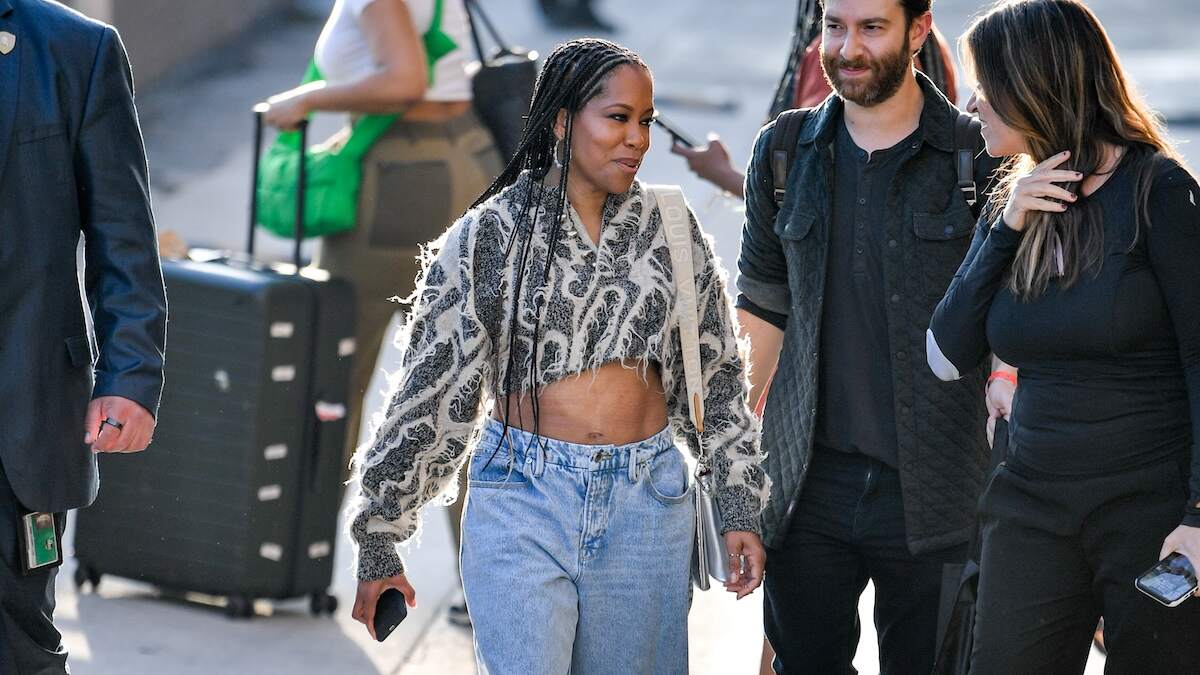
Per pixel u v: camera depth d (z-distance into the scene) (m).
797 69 19.25
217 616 21.45
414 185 22.23
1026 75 12.80
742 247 16.48
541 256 13.11
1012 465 13.30
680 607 13.59
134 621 21.08
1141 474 12.69
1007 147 13.25
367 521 13.73
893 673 15.99
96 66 13.90
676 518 13.45
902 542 15.36
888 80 14.80
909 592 15.56
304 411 21.06
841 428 15.46
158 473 21.30
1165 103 63.78
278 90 65.75
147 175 14.37
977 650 13.45
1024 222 13.03
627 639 13.43
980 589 13.48
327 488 21.38
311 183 22.08
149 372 13.97
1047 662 13.30
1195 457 12.34
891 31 14.73
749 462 13.91
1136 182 12.52
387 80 21.47
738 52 79.75
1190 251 12.38
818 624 16.05
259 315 20.67
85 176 13.91
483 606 13.22
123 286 14.01
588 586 13.30
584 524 13.14
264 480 20.97
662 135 57.00
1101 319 12.55
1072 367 12.88
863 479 15.45
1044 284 12.79
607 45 13.16
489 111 22.78
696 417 13.61
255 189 22.41
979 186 15.08
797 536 15.80
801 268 15.48
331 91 21.61
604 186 13.07
